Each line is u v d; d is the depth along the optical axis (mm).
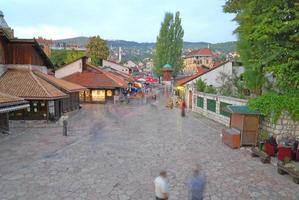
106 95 51438
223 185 12141
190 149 18219
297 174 12172
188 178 12953
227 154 17078
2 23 41438
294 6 15461
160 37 80562
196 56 112500
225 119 28125
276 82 19422
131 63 167875
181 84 48000
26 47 31891
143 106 46656
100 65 81688
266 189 11734
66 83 36875
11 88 27953
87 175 13273
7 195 11000
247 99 23750
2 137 21500
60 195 11070
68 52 76125
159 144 19484
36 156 16312
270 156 16375
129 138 21406
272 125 18609
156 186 9000
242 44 24000
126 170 14039
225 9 21422
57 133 23266
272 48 16234
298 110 17656
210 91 36188
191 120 31438
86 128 25609
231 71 43812
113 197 10953
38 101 28516
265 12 16359
